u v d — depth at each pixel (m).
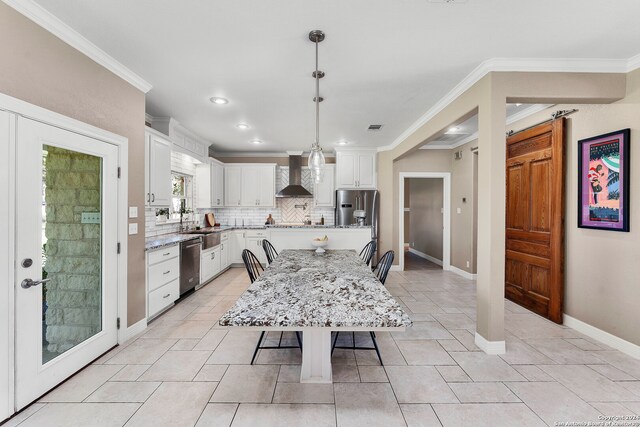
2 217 1.59
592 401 1.78
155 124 3.76
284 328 1.24
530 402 1.77
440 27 1.91
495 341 2.35
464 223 5.00
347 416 1.64
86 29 1.94
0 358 1.58
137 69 2.50
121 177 2.47
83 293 2.15
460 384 1.94
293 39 2.05
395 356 2.31
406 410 1.69
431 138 3.68
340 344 2.52
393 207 5.49
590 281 2.68
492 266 2.34
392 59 2.32
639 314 2.29
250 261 2.90
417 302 3.66
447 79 2.66
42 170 1.81
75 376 2.02
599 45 2.11
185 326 2.90
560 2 1.66
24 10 1.67
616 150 2.42
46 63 1.82
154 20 1.85
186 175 5.02
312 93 2.98
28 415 1.64
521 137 3.46
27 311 1.72
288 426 1.56
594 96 2.35
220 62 2.38
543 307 3.16
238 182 6.01
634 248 2.32
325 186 6.00
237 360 2.24
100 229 2.29
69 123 1.97
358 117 3.75
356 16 1.80
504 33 1.97
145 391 1.86
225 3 1.69
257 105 3.33
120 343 2.49
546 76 2.34
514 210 3.64
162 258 3.16
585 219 2.72
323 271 2.19
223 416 1.63
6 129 1.60
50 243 1.88
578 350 2.42
